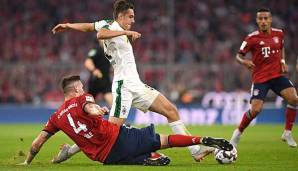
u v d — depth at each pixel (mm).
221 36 119188
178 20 121438
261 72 40719
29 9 123812
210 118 91562
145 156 30219
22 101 94938
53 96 94312
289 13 124500
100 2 126188
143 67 92062
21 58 113562
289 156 37031
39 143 31016
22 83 94938
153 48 114500
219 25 121812
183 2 124938
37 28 120312
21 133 65250
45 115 93938
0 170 28562
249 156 37062
